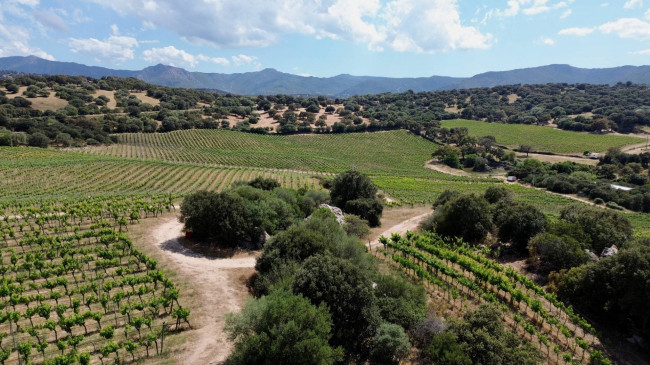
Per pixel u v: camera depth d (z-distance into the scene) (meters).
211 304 32.81
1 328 28.59
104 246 44.78
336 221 52.78
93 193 76.31
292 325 22.36
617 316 33.62
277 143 192.12
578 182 128.25
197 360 25.16
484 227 56.06
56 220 54.22
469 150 180.38
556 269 42.97
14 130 153.25
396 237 52.12
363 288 28.58
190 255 43.53
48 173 88.62
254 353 22.44
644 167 151.88
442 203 71.56
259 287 34.00
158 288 35.41
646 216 98.31
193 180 100.12
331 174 133.75
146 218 57.19
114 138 168.75
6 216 52.81
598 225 48.59
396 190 107.31
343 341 27.36
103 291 33.88
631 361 29.84
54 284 32.47
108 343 25.84
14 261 37.44
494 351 24.17
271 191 65.19
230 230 45.59
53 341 27.31
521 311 36.56
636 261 31.72
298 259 35.69
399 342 25.94
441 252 46.91
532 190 125.19
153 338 25.61
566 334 30.58
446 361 23.83
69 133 155.62
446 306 36.16
